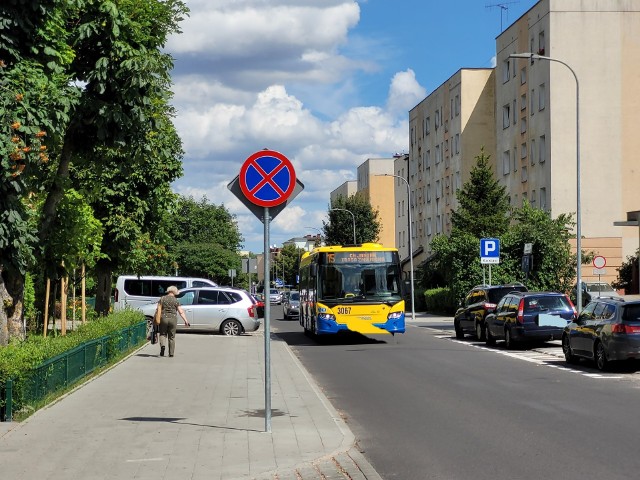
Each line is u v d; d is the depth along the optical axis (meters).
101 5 18.33
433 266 62.59
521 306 26.38
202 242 95.75
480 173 54.06
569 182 54.62
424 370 20.28
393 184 117.00
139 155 19.53
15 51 15.88
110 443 10.06
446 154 77.38
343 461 9.23
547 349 26.94
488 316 29.17
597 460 9.34
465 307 32.75
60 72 16.72
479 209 53.44
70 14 18.47
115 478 8.23
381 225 93.12
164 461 9.05
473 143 71.75
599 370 19.91
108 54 18.73
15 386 11.89
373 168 117.12
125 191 29.69
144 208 30.12
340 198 92.75
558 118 54.62
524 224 46.72
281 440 10.39
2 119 14.98
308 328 34.00
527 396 15.18
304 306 36.59
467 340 32.16
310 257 34.22
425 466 9.18
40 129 15.82
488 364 21.77
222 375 18.59
